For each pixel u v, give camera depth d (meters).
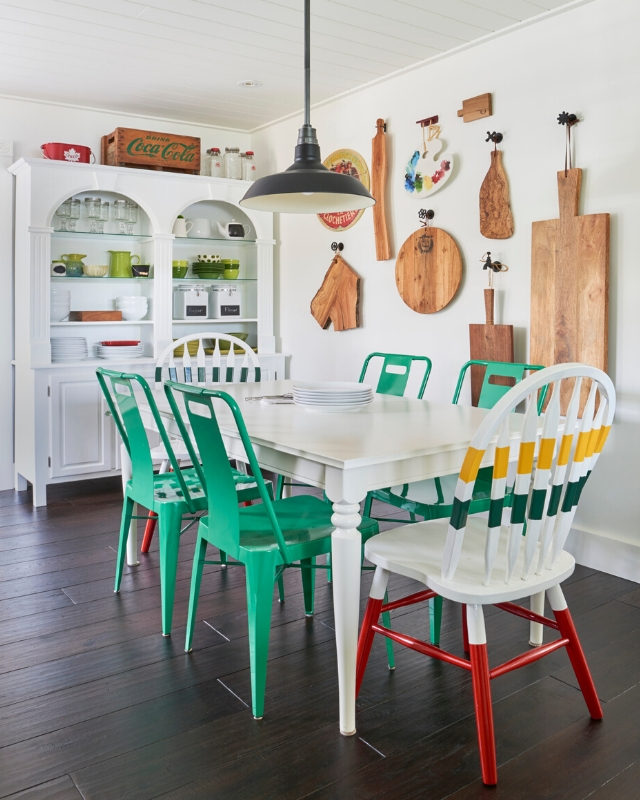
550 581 1.72
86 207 4.19
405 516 3.71
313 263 4.57
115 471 4.17
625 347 2.85
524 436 1.58
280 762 1.69
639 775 1.65
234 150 4.62
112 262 4.32
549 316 3.05
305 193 2.63
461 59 3.45
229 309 4.77
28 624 2.43
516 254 3.26
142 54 3.50
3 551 3.17
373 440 1.98
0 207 4.12
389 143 3.90
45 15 3.03
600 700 1.97
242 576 2.89
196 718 1.88
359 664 1.90
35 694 1.99
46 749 1.74
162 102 4.29
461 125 3.48
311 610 2.52
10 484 4.35
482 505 2.41
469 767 1.68
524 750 1.74
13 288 4.21
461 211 3.52
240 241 4.84
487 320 3.32
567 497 1.74
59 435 3.96
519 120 3.20
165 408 2.62
